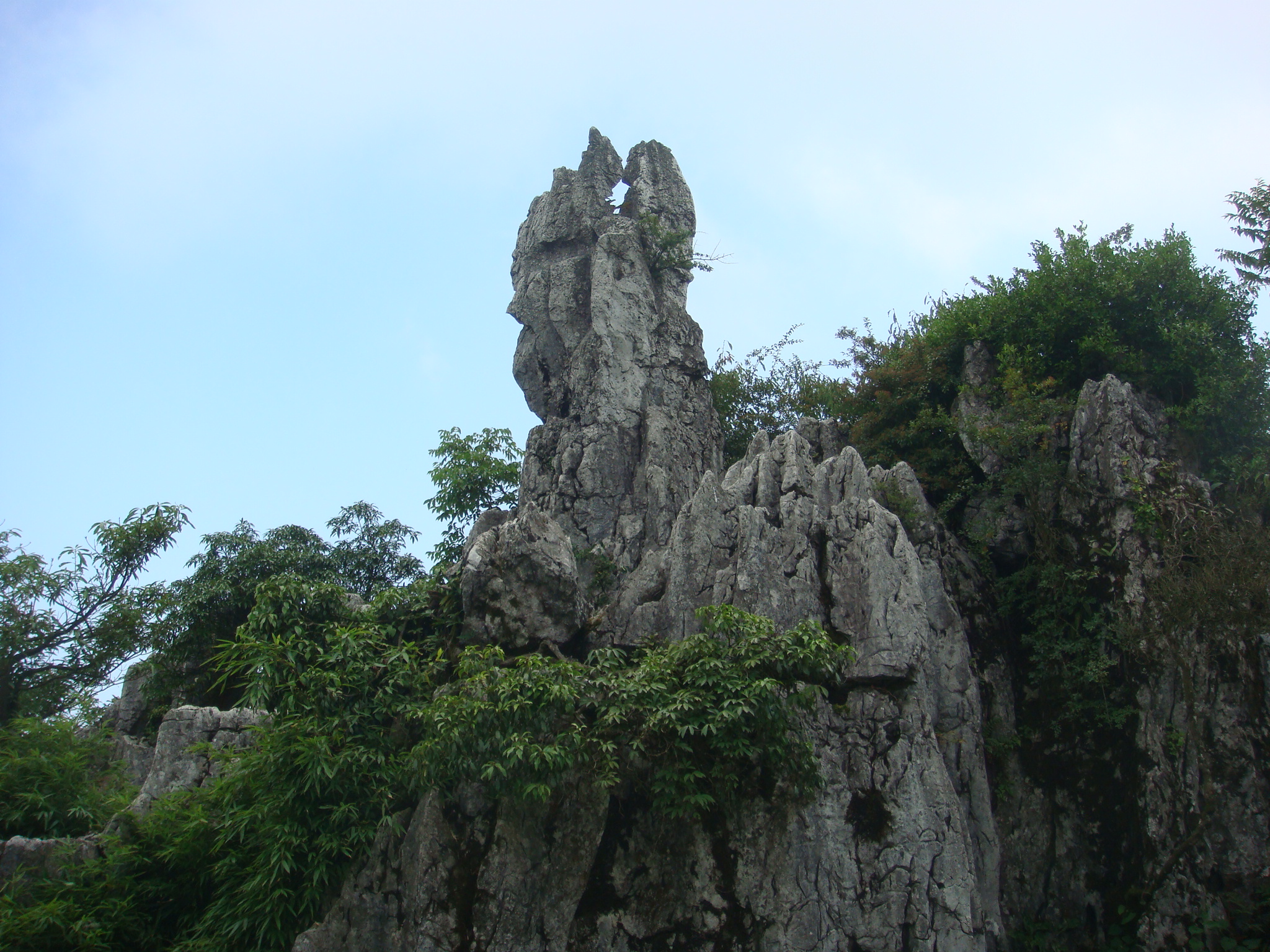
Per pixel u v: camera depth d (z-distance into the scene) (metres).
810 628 20.56
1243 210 28.84
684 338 31.44
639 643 22.67
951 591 25.89
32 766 23.33
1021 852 23.53
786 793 20.22
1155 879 21.38
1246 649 22.36
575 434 28.86
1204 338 28.72
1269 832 20.98
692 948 19.22
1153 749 22.64
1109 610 24.48
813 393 37.72
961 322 31.59
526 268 33.06
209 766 23.48
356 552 37.09
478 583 22.44
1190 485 25.02
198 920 20.73
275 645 21.59
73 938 19.66
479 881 19.17
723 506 24.00
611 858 19.84
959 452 29.52
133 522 30.55
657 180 34.78
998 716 24.73
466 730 19.09
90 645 29.25
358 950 18.91
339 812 19.69
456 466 33.12
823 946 19.08
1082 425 26.81
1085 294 30.34
